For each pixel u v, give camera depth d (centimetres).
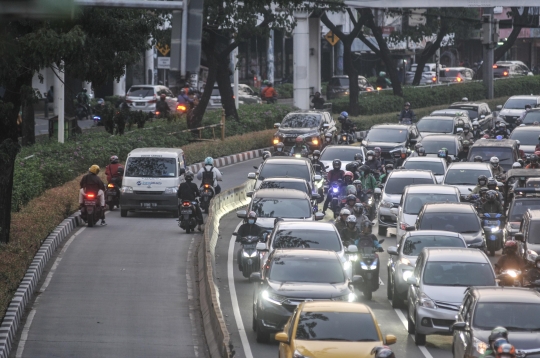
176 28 2416
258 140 10762
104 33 4747
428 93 15238
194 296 4569
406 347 3809
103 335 3834
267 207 5594
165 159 7019
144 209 6881
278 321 3706
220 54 10956
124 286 4700
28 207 5984
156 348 3681
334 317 3156
